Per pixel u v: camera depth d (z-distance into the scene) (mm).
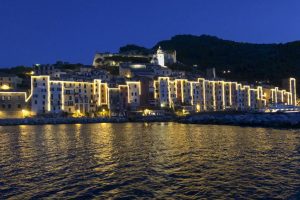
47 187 31594
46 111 169875
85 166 41312
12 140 74562
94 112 182625
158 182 32812
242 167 38812
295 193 28188
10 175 36719
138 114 190125
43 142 69375
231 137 73375
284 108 190875
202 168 38719
